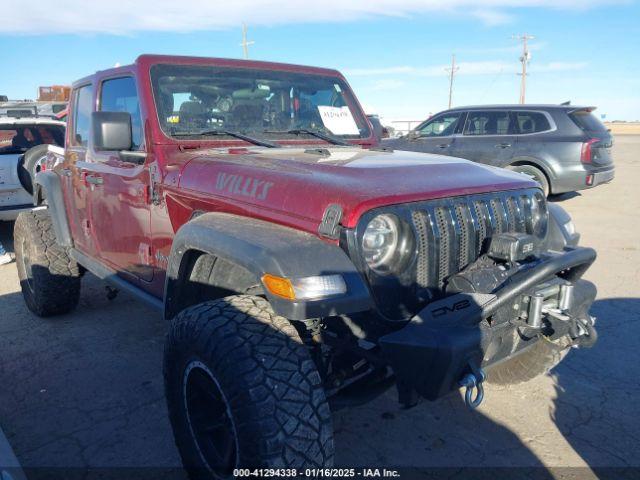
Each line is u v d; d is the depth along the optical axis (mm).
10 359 3975
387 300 2264
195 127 3271
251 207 2471
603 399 3389
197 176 2814
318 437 2023
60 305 4648
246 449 1983
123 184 3410
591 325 2514
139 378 3674
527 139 9508
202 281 2742
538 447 2922
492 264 2447
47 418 3199
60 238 4438
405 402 2291
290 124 3725
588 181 9117
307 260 2100
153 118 3127
